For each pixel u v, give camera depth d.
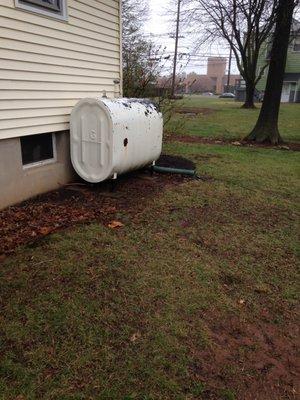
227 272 3.31
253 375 2.23
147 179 6.00
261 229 4.32
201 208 4.86
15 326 2.43
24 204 4.51
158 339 2.42
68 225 4.01
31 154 4.81
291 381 2.22
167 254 3.54
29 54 4.36
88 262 3.27
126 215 4.40
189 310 2.74
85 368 2.15
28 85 4.41
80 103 4.79
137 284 2.99
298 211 5.00
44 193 4.95
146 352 2.30
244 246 3.86
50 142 5.10
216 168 7.14
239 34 22.12
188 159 7.79
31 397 1.95
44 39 4.57
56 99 4.94
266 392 2.12
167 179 6.09
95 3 5.58
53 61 4.79
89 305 2.69
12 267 3.12
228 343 2.46
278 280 3.26
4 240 3.57
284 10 9.75
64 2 4.84
